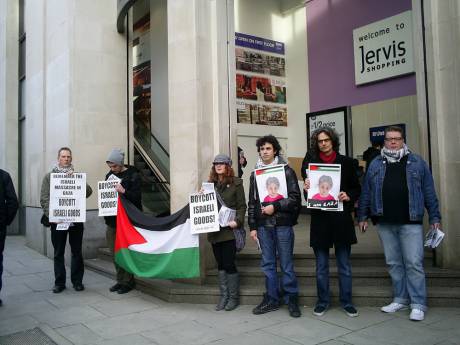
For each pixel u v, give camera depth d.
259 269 5.55
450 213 5.13
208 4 5.95
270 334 4.12
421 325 4.19
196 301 5.29
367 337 3.95
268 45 11.80
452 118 5.09
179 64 5.87
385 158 4.55
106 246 8.17
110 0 8.48
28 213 10.27
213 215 4.86
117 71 8.52
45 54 9.42
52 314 5.01
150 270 5.40
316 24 11.33
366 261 5.55
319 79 11.27
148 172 11.09
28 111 10.54
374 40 9.83
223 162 4.89
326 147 4.50
